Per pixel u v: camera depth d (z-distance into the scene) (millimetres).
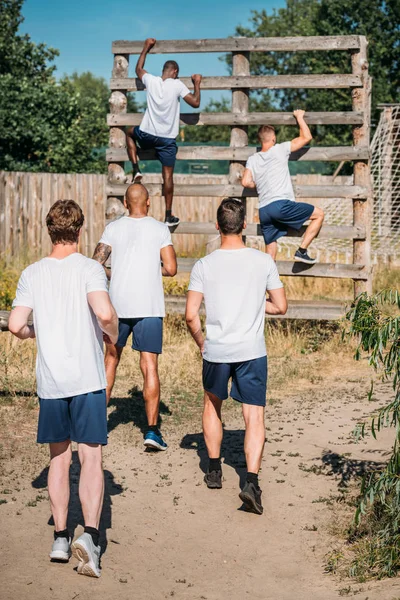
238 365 5227
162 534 4855
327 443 6578
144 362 6316
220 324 5238
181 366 9086
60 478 4340
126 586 4133
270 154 9375
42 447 6328
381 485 4473
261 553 4609
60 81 28828
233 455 6328
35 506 5148
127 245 6266
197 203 21141
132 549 4625
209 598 4012
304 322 11586
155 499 5406
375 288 13625
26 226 18125
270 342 10508
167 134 9898
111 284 6301
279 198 9430
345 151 10234
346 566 4379
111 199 11086
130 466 6043
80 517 5000
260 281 5227
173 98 9805
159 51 10570
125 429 6953
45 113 23984
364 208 10305
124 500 5367
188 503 5348
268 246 9766
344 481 5699
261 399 5234
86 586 4102
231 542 4762
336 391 8359
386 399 7930
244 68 10531
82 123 25281
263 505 5328
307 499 5414
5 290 12055
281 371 9156
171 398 8008
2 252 17062
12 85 23672
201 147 10648
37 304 4250
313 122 10305
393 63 38719
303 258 9984
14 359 8984
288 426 7086
